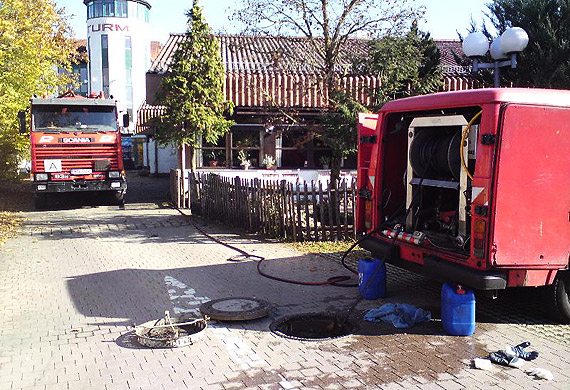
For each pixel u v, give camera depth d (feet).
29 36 51.49
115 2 165.27
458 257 18.26
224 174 56.85
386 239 22.35
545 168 17.38
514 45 26.45
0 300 22.82
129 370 15.71
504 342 17.61
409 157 21.42
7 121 57.93
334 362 16.14
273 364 16.06
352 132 39.29
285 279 25.86
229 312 20.08
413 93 40.68
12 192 70.44
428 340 17.83
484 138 17.15
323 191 35.27
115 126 56.34
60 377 15.28
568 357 16.33
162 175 102.73
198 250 33.30
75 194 60.70
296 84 48.24
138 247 34.45
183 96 50.80
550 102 17.37
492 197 16.99
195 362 16.25
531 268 17.56
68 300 22.80
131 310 21.36
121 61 167.53
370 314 20.02
